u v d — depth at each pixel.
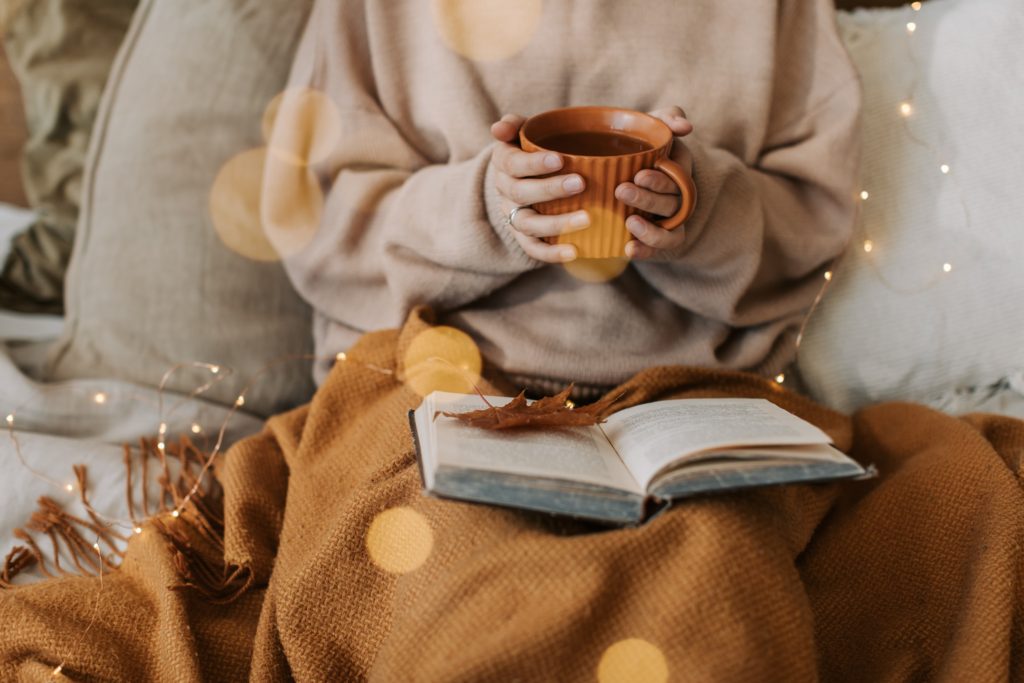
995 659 0.86
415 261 1.05
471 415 0.87
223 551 1.00
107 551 1.00
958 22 1.11
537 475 0.81
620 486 0.82
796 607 0.82
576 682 0.81
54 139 1.28
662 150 0.87
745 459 0.83
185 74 1.17
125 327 1.14
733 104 1.09
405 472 0.93
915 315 1.11
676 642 0.80
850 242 1.12
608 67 1.07
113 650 0.90
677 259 1.00
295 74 1.14
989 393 1.13
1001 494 0.93
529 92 1.08
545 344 1.06
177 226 1.15
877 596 0.94
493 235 0.99
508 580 0.82
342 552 0.91
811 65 1.11
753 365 1.09
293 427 1.06
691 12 1.07
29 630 0.90
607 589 0.81
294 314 1.20
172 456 1.07
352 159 1.11
